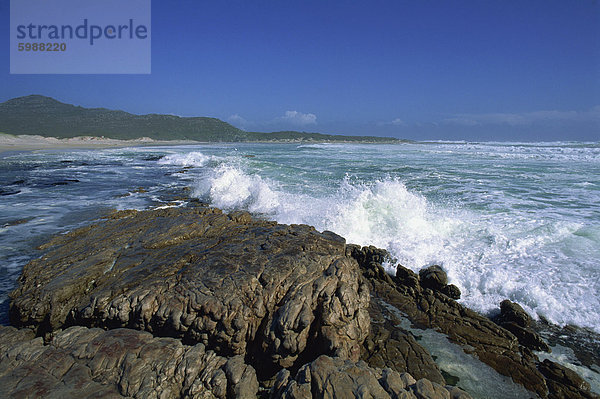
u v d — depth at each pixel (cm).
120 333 439
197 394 372
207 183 1520
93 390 358
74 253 681
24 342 432
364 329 488
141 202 1325
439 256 741
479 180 1598
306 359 457
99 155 3719
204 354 414
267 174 1986
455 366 452
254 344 467
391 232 898
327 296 483
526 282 612
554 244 756
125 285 530
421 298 605
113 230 816
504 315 543
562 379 420
